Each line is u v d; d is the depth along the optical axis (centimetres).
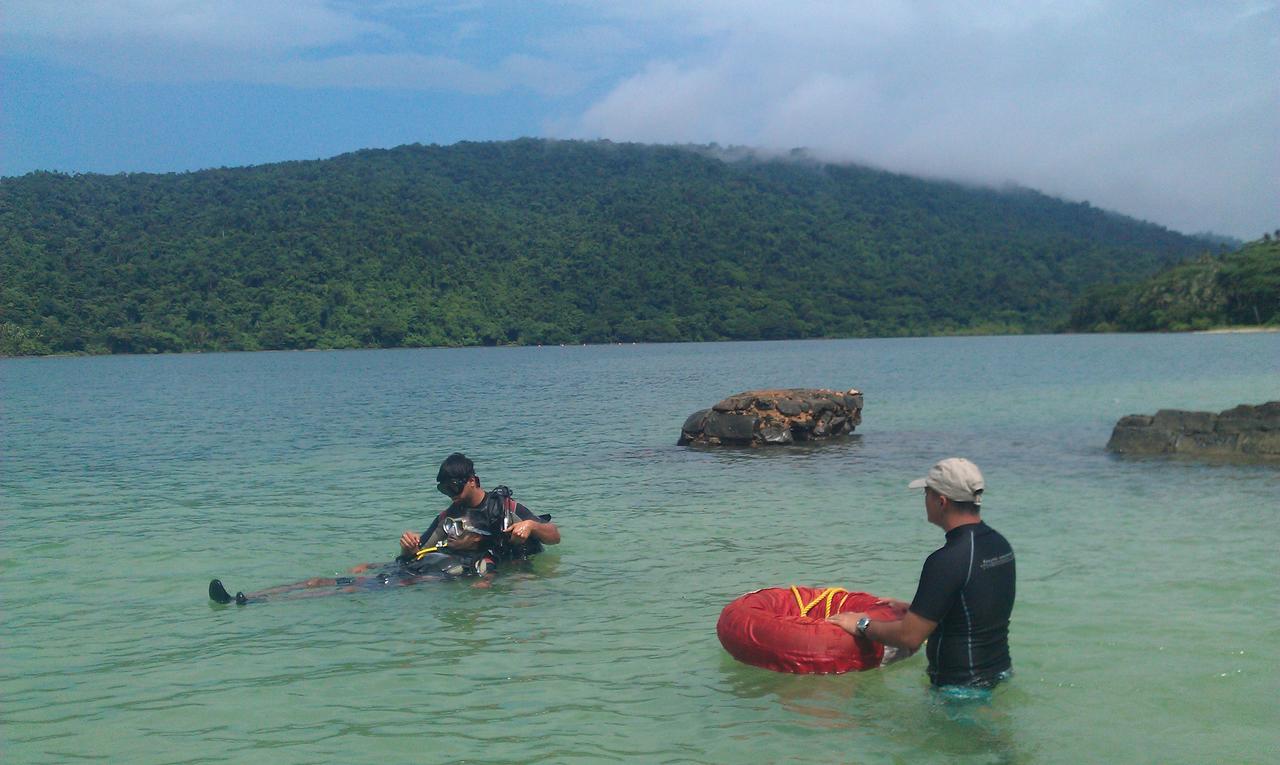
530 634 672
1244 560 843
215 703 548
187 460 1772
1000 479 1361
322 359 10869
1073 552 887
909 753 473
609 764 464
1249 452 1535
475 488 873
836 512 1132
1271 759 461
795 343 15962
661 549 940
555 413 2866
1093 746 479
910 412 2600
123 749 488
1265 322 13075
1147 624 662
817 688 560
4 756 480
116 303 13462
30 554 953
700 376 5344
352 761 470
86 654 640
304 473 1559
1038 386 3669
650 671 594
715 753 475
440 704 543
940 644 550
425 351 14338
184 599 782
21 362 10788
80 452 1945
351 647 648
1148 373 4488
